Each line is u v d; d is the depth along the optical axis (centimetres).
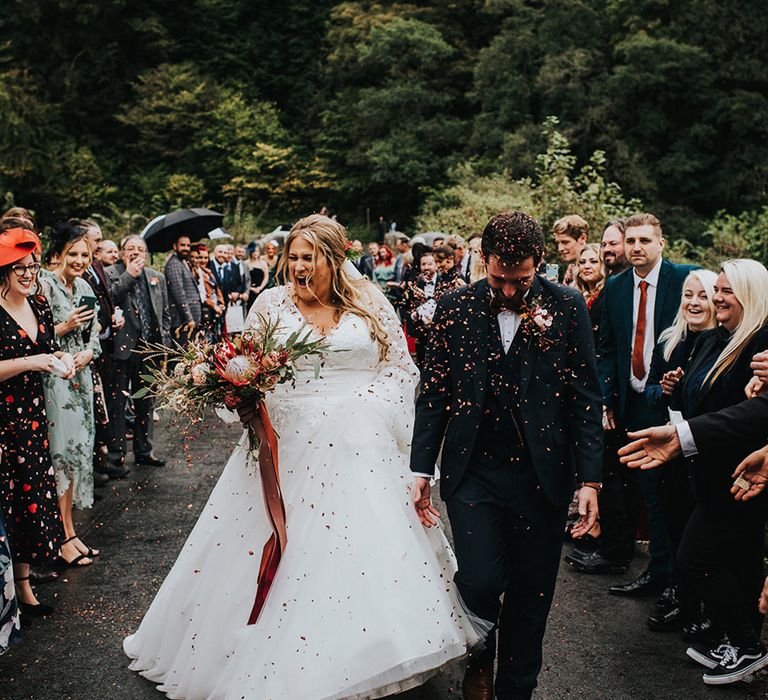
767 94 3030
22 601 447
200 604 361
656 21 3047
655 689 372
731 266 369
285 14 4425
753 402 320
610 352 489
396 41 3644
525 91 3192
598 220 1329
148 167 3984
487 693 346
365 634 320
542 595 332
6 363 414
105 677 381
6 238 429
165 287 811
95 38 3991
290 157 3881
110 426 706
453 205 2430
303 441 367
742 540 366
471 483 328
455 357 329
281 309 388
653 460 322
